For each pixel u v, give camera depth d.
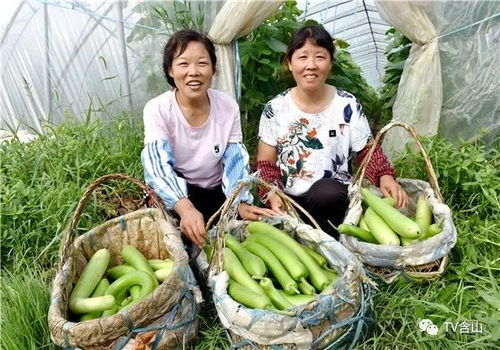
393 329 1.90
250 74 4.05
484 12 3.33
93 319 1.64
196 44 2.10
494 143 3.56
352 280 1.75
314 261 1.95
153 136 2.22
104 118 4.05
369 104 5.01
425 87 3.43
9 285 2.09
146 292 1.80
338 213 2.54
